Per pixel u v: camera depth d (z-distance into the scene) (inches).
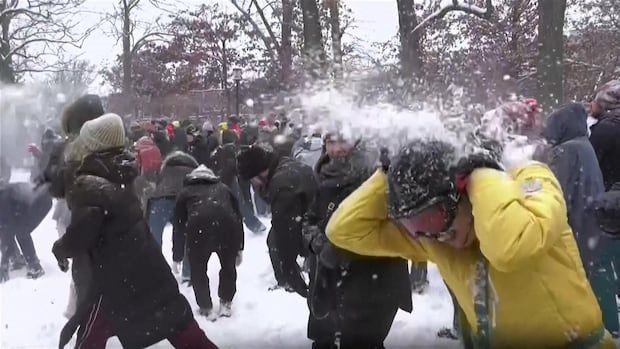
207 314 218.2
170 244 355.9
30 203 272.5
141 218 148.3
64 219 254.5
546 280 77.0
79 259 146.1
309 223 143.2
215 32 782.5
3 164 318.3
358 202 91.6
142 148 346.3
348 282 118.2
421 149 75.5
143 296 145.3
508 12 440.5
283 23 459.2
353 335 121.3
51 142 289.3
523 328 78.1
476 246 79.6
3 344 188.1
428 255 91.0
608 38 693.3
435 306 207.2
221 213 219.3
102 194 141.1
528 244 71.1
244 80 596.7
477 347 82.4
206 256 219.0
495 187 73.3
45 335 196.7
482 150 75.6
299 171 192.5
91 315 146.3
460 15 367.6
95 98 183.2
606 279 163.8
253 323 211.6
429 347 174.1
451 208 75.3
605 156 192.2
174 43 967.0
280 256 193.6
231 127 474.0
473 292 80.0
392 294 119.5
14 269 290.8
